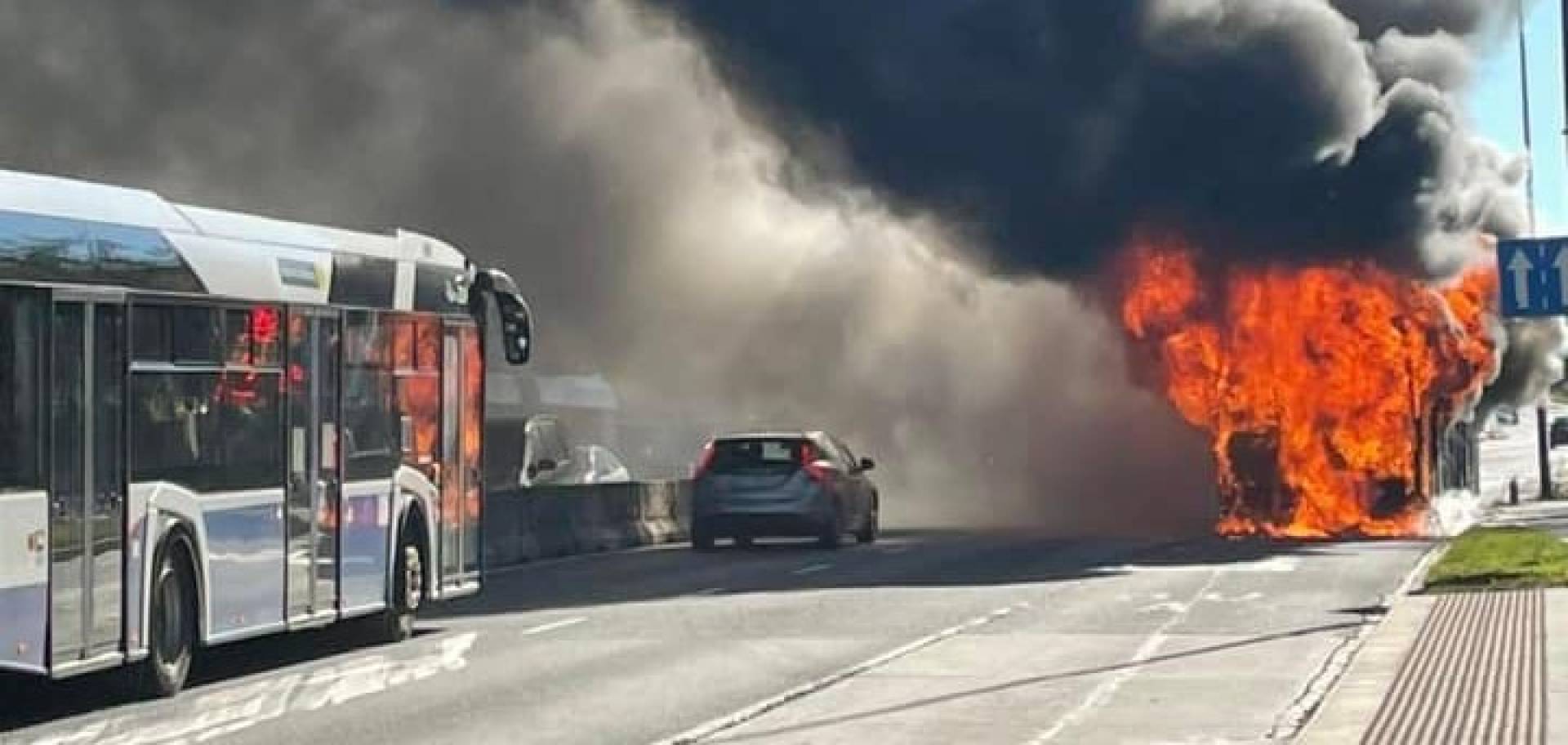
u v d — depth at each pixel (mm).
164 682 18297
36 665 16094
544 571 34938
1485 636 21344
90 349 17109
